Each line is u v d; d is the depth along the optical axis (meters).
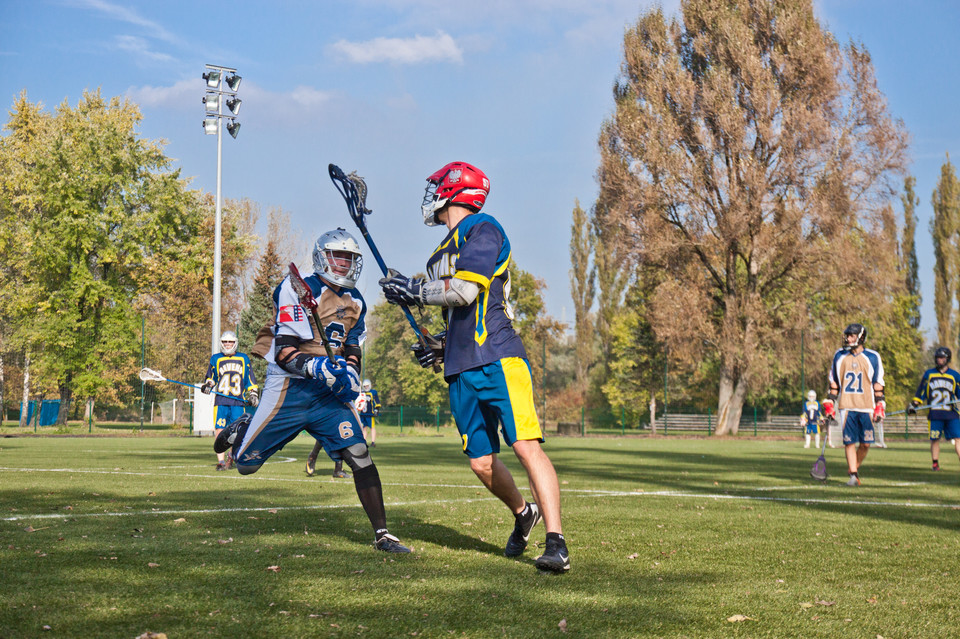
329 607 3.03
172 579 3.47
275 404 4.65
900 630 2.88
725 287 36.09
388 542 4.34
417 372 59.06
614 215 34.28
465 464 12.99
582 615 2.99
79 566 3.71
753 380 34.78
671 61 34.03
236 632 2.67
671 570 3.95
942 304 53.38
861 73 32.78
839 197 32.00
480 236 4.10
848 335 10.02
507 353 4.06
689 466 13.51
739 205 32.91
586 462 14.56
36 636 2.57
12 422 49.69
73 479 8.86
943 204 53.44
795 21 32.81
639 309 47.94
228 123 24.88
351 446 4.54
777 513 6.52
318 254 4.71
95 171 34.94
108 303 35.94
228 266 43.41
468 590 3.37
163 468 10.97
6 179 38.22
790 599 3.33
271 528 5.18
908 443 29.73
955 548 4.76
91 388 32.75
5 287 35.97
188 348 30.41
